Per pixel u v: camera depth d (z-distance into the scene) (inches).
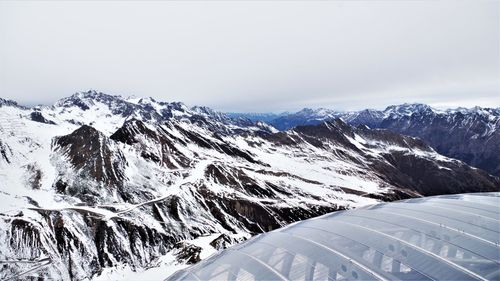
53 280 4183.1
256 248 869.2
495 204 1029.8
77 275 4517.7
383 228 877.8
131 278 3469.5
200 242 4197.8
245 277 708.7
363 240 804.0
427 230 828.0
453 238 765.9
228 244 4335.6
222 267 781.9
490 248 705.0
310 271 686.5
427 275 618.5
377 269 658.2
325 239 846.5
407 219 931.3
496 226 824.9
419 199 1233.4
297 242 853.2
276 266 732.7
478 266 634.8
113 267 4744.1
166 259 3799.2
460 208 1000.2
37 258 4441.4
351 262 696.4
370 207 1179.3
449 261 661.9
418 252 711.7
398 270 647.8
